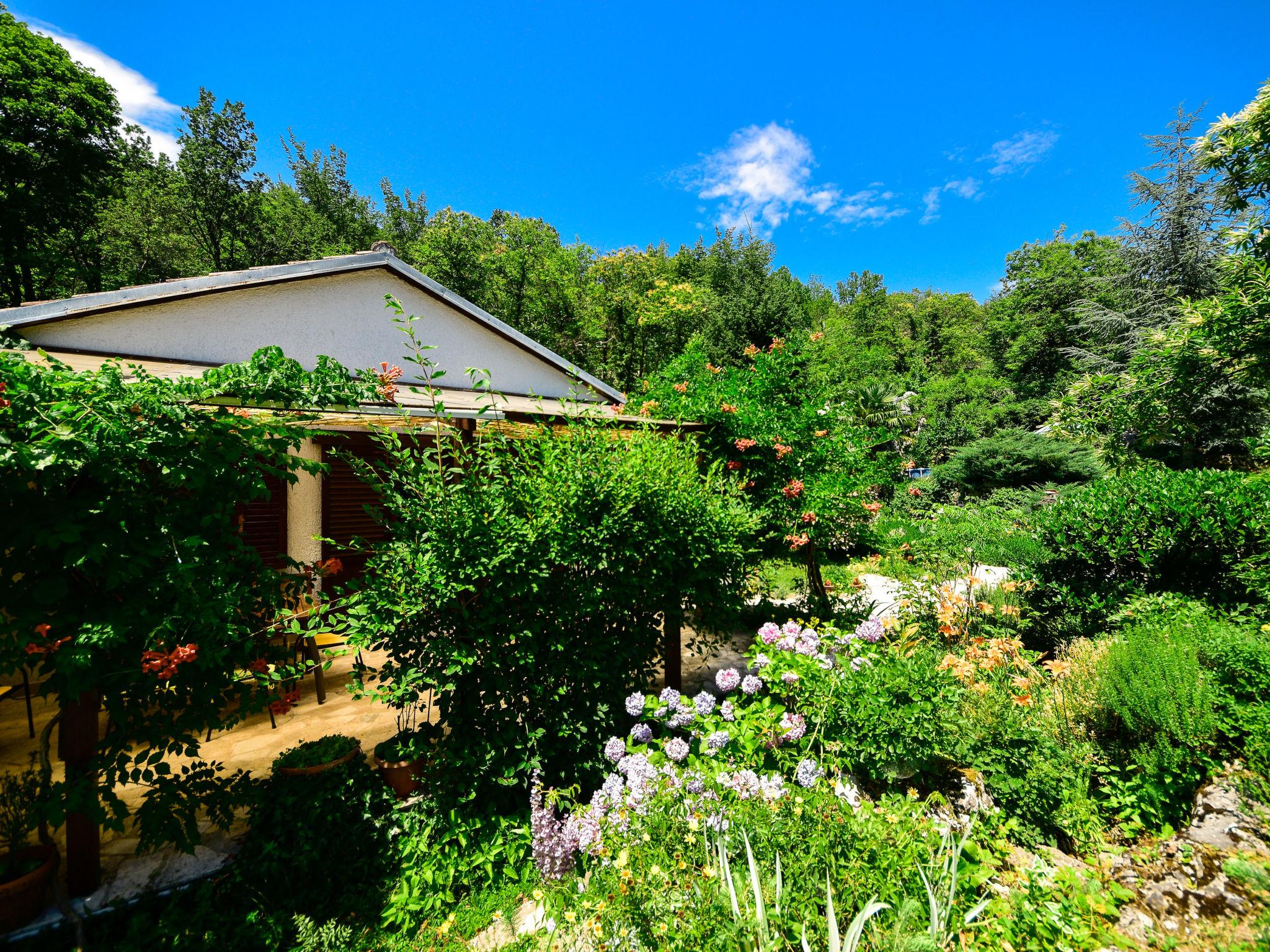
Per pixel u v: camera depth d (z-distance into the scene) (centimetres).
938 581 564
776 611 696
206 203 2619
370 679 306
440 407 345
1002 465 1490
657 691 527
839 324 5319
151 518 258
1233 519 469
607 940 209
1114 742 345
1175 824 303
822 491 719
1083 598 537
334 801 310
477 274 2788
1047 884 247
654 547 392
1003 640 391
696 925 193
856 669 363
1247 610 453
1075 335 2525
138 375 256
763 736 334
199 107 2559
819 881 216
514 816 332
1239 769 304
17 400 217
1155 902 249
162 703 264
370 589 305
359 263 734
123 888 276
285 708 303
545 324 3002
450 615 322
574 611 353
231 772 377
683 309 3109
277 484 601
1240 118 557
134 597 248
